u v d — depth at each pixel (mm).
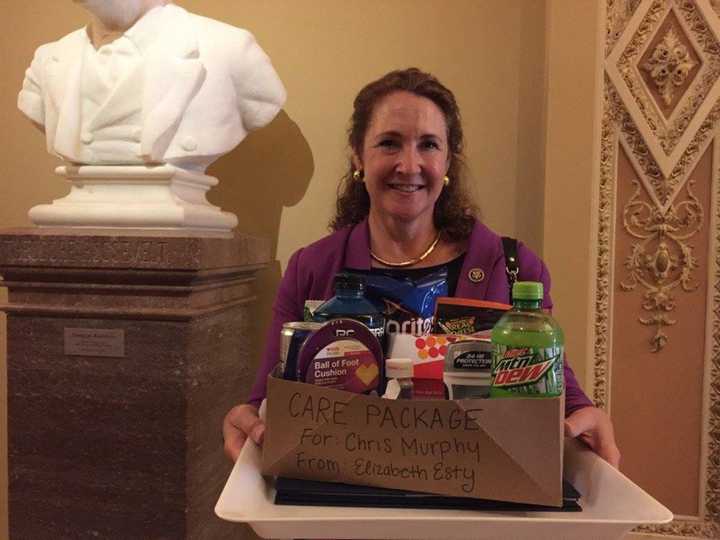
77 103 1282
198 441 1263
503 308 865
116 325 1230
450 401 635
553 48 1406
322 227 1716
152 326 1218
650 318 1418
